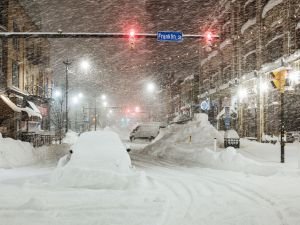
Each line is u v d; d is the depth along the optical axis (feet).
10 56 131.03
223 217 27.20
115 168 43.47
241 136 142.31
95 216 27.12
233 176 49.80
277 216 27.27
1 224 24.97
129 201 32.45
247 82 137.69
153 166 66.08
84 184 40.16
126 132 256.11
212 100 195.42
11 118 125.59
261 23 123.03
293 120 104.17
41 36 65.00
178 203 32.27
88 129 267.18
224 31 174.40
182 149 84.43
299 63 94.58
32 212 28.30
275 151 74.74
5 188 39.45
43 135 147.54
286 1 102.27
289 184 41.88
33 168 62.64
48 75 195.52
